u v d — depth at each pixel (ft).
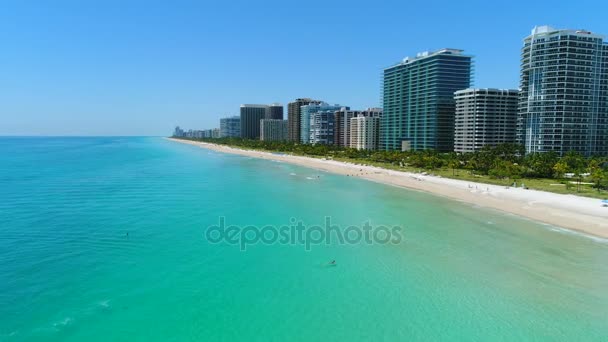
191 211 197.16
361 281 110.93
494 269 119.44
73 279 110.01
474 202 228.84
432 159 409.90
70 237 148.66
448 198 244.22
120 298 99.30
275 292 103.91
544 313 93.04
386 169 413.80
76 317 90.02
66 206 205.05
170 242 144.66
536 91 504.84
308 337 83.25
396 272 117.29
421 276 114.42
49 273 113.70
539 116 502.38
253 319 90.33
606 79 498.69
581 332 84.89
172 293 102.58
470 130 597.93
